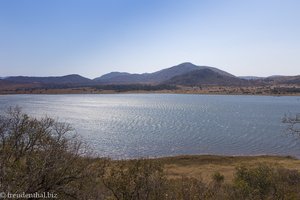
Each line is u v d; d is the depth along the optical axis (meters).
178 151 55.25
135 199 8.05
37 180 6.64
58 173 7.19
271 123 96.31
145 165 8.62
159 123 95.06
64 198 7.34
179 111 139.12
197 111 139.50
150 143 62.06
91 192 7.79
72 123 91.44
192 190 9.51
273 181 14.00
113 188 8.01
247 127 87.06
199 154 52.66
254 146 60.31
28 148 7.88
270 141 65.19
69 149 8.20
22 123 8.38
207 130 80.81
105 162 8.76
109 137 68.00
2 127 8.05
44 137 8.19
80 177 7.57
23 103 175.88
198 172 36.34
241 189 12.23
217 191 11.08
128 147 57.66
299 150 56.25
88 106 169.00
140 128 83.56
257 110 144.75
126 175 8.20
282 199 12.05
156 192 8.24
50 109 137.75
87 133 72.94
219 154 53.31
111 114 123.12
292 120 11.60
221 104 189.88
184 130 80.50
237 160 46.88
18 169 6.46
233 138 68.94
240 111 139.75
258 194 12.59
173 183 9.84
